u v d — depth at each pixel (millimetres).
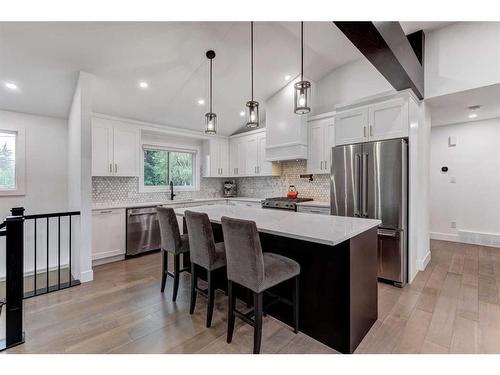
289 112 4336
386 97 3053
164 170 5203
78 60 2832
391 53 2131
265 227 1962
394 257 2887
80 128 2996
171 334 2012
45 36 2443
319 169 4184
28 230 3656
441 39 3035
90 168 3080
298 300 1982
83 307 2443
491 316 2227
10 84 3000
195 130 5242
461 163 4703
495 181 4402
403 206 2863
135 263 3738
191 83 3773
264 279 1723
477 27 2791
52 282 3367
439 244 4609
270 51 3455
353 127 3334
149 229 4176
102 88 3402
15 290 1916
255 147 5227
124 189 4473
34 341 1926
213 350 1817
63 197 3953
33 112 3650
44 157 3787
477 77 2793
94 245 3607
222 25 2889
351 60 3904
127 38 2703
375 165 3008
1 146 3547
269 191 5414
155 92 3764
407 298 2586
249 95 4402
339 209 3344
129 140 4211
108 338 1961
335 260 1818
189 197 5500
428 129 3555
